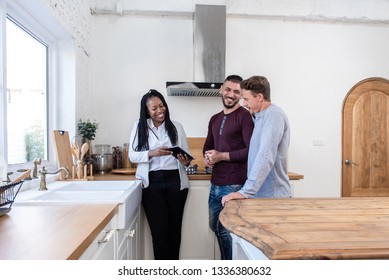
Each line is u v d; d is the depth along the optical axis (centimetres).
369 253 67
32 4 164
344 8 302
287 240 73
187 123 288
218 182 181
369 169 315
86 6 258
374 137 315
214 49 264
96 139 279
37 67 202
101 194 160
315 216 96
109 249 114
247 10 291
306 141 306
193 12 282
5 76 143
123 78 281
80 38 241
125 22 281
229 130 179
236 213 99
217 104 290
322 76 307
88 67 267
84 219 96
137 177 199
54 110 221
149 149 198
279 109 136
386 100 316
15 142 167
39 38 201
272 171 139
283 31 300
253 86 138
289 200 120
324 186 310
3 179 109
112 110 281
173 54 285
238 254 122
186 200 224
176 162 203
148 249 218
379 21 308
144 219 216
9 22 162
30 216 100
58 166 187
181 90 253
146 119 200
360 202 117
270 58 299
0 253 66
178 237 208
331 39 307
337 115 310
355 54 311
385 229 83
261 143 129
